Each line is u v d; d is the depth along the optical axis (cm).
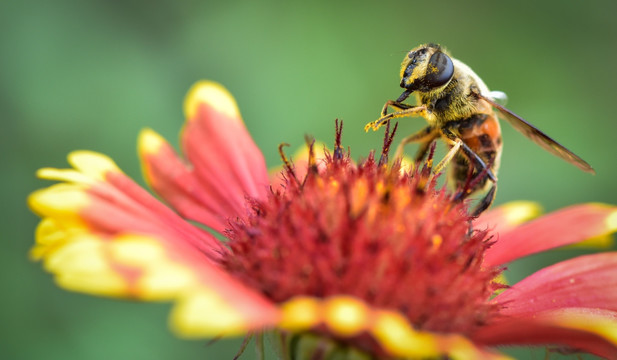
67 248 11
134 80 18
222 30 18
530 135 14
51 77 17
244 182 14
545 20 19
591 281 13
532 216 15
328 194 13
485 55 19
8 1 18
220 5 19
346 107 18
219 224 14
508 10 19
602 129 18
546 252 17
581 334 12
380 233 12
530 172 18
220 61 18
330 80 18
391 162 13
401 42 19
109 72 18
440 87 14
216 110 15
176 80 18
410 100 15
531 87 19
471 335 12
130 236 11
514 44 19
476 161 14
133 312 17
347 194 12
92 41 18
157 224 12
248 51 18
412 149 18
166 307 17
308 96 18
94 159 13
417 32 19
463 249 13
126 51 18
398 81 19
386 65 19
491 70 19
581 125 18
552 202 18
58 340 16
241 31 18
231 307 11
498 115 15
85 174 13
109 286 11
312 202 13
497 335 12
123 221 12
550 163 18
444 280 12
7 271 17
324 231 12
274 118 18
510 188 18
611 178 18
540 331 12
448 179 14
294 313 11
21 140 17
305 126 18
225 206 14
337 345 12
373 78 18
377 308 12
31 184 17
